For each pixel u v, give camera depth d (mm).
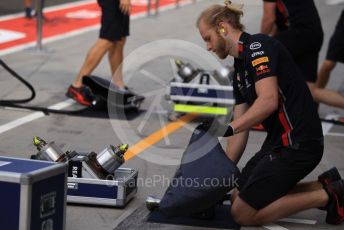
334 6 85688
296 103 19828
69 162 21250
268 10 31531
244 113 20250
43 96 36500
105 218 20516
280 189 19781
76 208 21141
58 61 46500
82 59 47625
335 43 35125
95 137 29781
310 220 21141
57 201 17219
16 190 15961
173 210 19391
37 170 16469
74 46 52594
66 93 35438
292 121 19812
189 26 65688
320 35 32156
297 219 21188
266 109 19109
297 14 31562
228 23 19719
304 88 19984
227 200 22219
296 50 31922
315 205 20344
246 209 19844
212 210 20438
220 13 19719
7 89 37719
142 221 20359
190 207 19328
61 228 17562
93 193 21188
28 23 63031
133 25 65000
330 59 35281
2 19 64562
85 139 29391
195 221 20438
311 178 25312
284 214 20047
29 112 33281
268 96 19141
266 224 20516
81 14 71625
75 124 31641
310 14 31703
